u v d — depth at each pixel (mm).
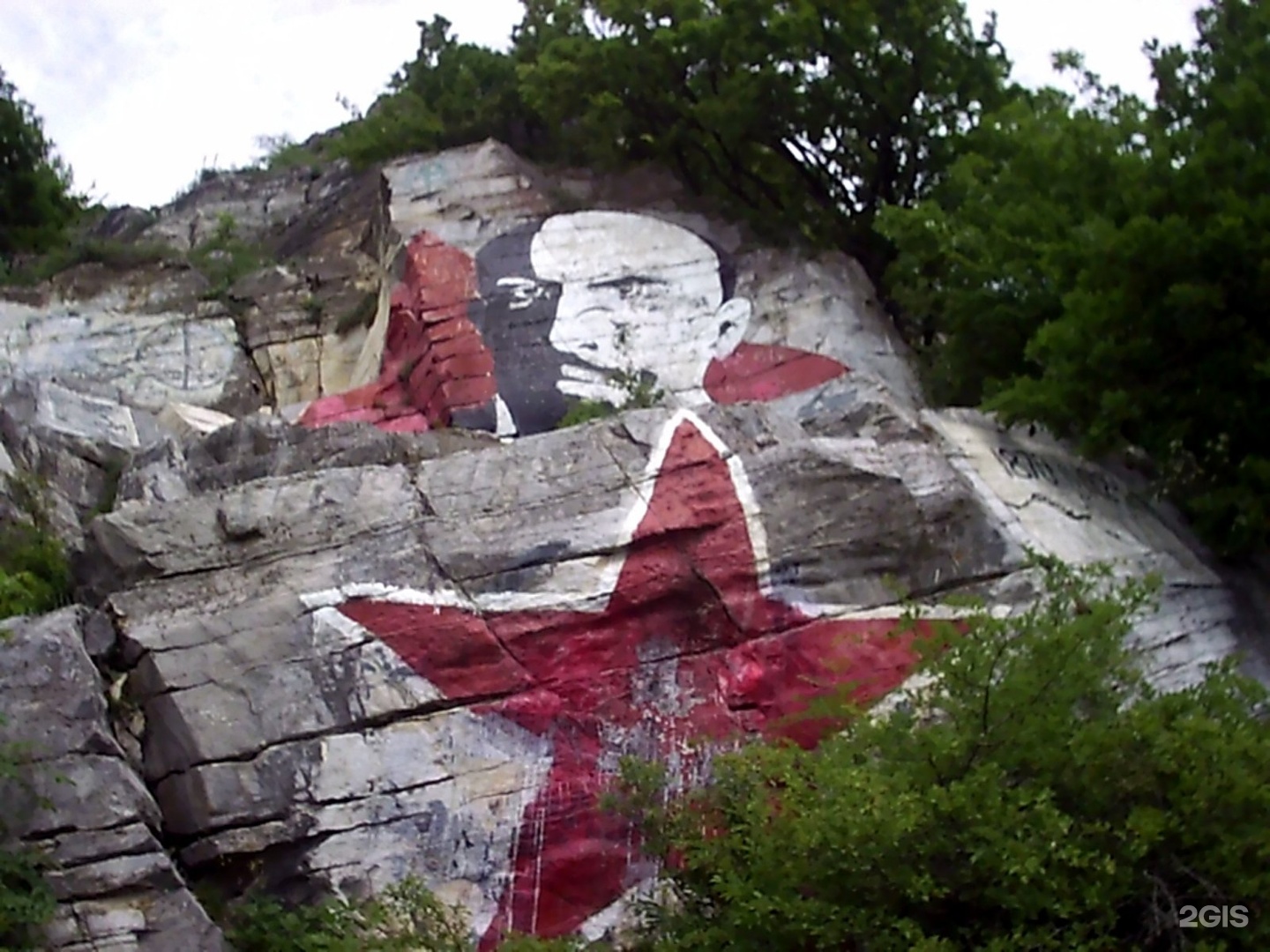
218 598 13539
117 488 16516
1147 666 14484
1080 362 15875
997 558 14414
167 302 21859
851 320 19031
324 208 24438
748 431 14672
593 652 13562
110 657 13297
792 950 10562
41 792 12289
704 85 20844
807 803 10688
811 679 13469
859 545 14141
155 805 12578
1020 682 10875
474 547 13812
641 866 12773
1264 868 10430
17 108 26453
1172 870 10523
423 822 12812
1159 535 16234
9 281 22344
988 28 20625
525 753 13148
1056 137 17750
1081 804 10672
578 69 20891
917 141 20594
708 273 19812
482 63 23766
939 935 10367
